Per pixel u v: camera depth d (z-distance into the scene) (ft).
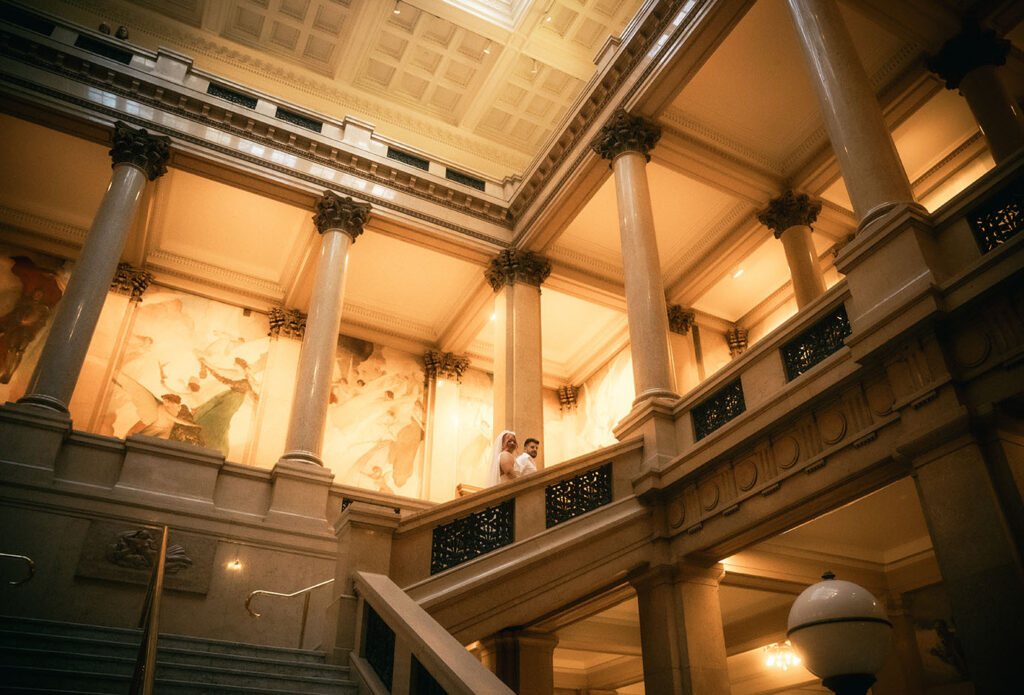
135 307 47.37
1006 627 14.76
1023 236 16.12
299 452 33.35
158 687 14.06
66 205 45.57
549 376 59.21
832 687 10.12
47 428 27.68
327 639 18.80
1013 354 16.01
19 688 13.21
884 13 30.94
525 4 47.14
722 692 23.03
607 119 37.60
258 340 50.19
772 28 33.94
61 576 25.63
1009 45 31.50
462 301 51.96
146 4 46.91
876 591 30.89
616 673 41.60
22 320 44.50
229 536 29.12
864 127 21.95
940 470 16.88
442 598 20.13
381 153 44.37
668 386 28.68
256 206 44.52
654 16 34.99
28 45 36.86
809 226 40.06
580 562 23.26
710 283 47.47
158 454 29.48
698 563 24.49
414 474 51.62
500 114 53.11
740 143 38.91
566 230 45.68
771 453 22.20
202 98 39.63
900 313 18.20
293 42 49.26
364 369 53.11
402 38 48.85
